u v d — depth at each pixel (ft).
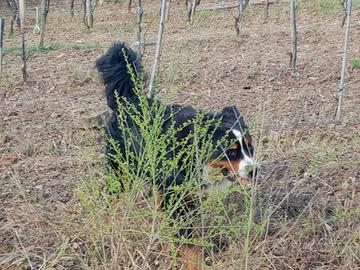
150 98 18.79
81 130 24.77
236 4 67.00
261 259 14.80
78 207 17.42
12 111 28.09
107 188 16.26
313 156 19.62
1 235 17.08
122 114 16.30
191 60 36.96
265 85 31.07
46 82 33.78
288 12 59.11
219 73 33.22
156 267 15.14
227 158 15.31
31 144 23.38
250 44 42.22
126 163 14.98
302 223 16.89
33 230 17.20
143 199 15.65
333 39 41.96
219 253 15.55
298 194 18.26
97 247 15.28
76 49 44.37
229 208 15.60
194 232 15.28
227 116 16.33
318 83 31.01
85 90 31.99
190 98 28.71
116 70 18.42
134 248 15.20
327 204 17.83
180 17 61.26
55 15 68.80
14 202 18.75
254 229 15.57
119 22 61.36
